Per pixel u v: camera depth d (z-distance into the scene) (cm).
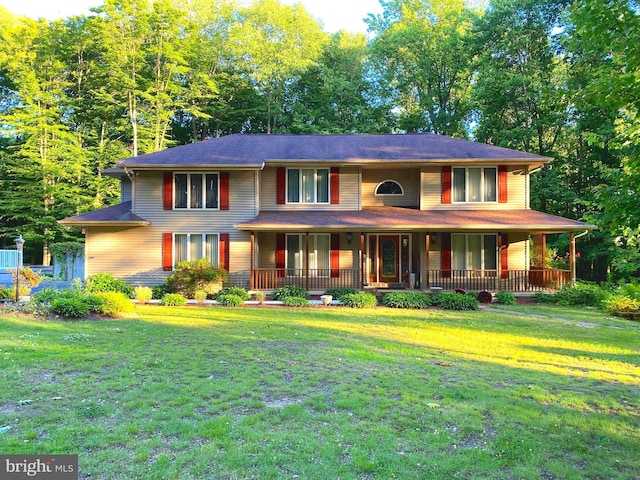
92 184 3002
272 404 505
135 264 1664
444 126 3189
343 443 407
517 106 2578
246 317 1162
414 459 380
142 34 2825
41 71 3039
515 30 2473
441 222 1568
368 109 3322
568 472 370
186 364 658
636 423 477
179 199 1677
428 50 3247
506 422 468
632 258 1966
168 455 379
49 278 2230
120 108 3020
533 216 1631
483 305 1477
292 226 1559
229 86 3500
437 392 554
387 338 906
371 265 1786
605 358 779
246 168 1625
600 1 444
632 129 827
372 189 1845
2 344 753
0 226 3038
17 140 3241
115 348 754
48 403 495
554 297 1543
